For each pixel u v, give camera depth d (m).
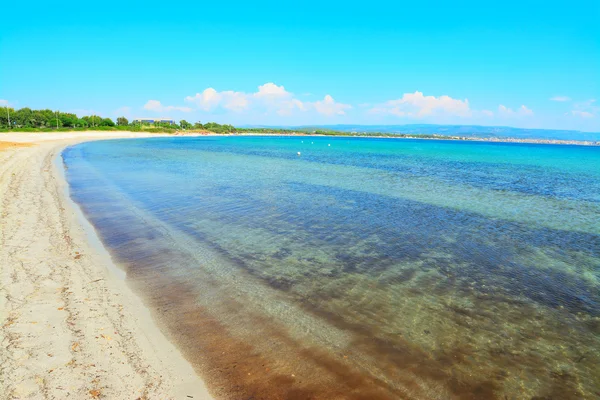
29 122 101.56
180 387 5.34
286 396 5.31
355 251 12.28
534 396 5.69
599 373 6.35
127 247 11.59
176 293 8.56
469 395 5.61
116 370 5.52
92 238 12.23
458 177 35.59
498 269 11.20
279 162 45.97
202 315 7.59
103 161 39.72
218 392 5.31
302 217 16.70
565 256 12.63
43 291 7.89
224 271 10.09
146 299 8.14
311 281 9.68
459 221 17.06
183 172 32.22
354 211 18.30
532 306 8.84
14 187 19.64
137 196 20.05
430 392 5.61
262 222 15.58
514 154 88.19
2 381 4.99
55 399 4.76
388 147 110.38
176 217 15.78
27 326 6.43
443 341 7.10
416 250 12.66
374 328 7.44
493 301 9.01
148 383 5.33
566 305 8.96
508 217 18.30
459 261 11.73
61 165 33.50
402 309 8.34
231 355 6.25
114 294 8.20
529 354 6.83
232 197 20.83
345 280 9.84
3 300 7.29
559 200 23.78
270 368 5.95
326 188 25.34
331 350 6.56
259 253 11.70
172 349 6.30
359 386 5.63
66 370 5.36
